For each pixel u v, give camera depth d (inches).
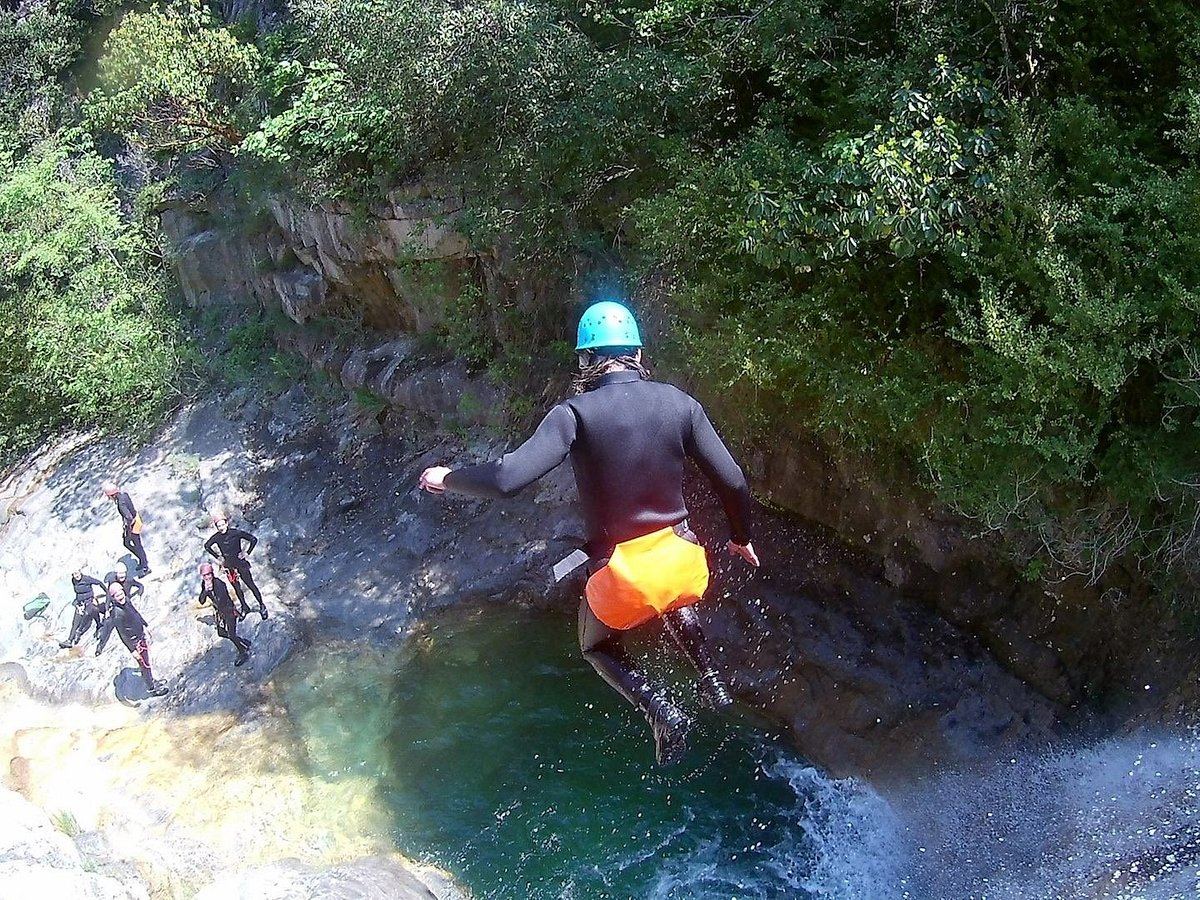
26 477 666.8
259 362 654.5
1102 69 284.7
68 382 679.1
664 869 310.5
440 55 415.8
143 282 722.2
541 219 416.5
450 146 470.9
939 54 259.0
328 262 580.7
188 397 653.9
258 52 627.2
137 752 407.5
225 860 336.5
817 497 380.8
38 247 668.7
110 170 764.6
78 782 392.8
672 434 109.5
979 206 264.1
